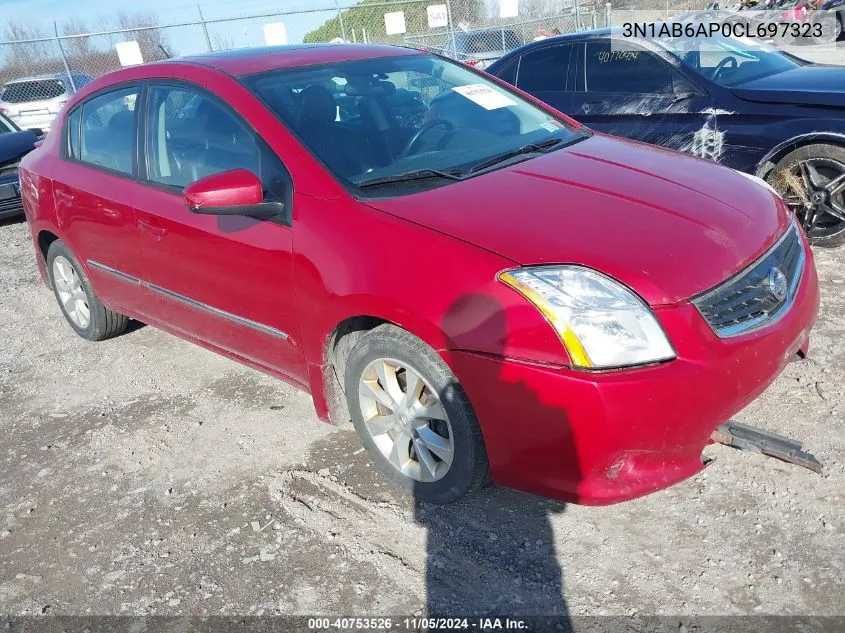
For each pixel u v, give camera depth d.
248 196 2.80
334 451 3.21
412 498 2.84
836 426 2.96
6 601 2.58
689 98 5.22
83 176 3.97
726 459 2.84
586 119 5.77
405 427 2.73
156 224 3.46
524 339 2.25
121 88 3.82
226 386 3.92
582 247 2.37
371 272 2.56
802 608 2.17
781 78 5.08
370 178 2.91
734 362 2.30
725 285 2.37
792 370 3.40
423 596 2.38
